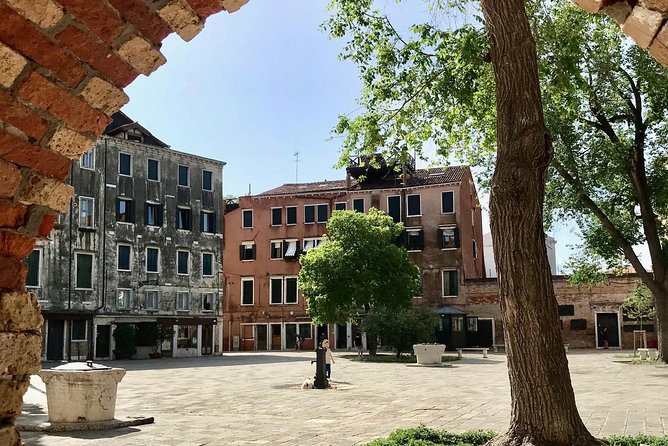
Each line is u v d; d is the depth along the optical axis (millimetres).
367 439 9703
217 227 49312
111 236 42688
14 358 3467
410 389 18250
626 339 46625
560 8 14758
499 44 7406
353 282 38000
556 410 6777
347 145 13000
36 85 3334
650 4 3232
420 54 12500
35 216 3613
